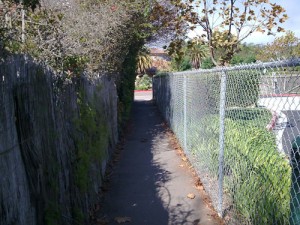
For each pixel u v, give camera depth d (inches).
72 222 151.0
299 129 115.3
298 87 113.1
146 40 527.2
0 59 94.3
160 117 633.0
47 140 124.4
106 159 273.3
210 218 183.6
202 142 236.4
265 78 136.4
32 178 107.8
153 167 284.5
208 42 345.1
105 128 267.9
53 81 138.9
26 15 206.2
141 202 207.6
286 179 119.0
